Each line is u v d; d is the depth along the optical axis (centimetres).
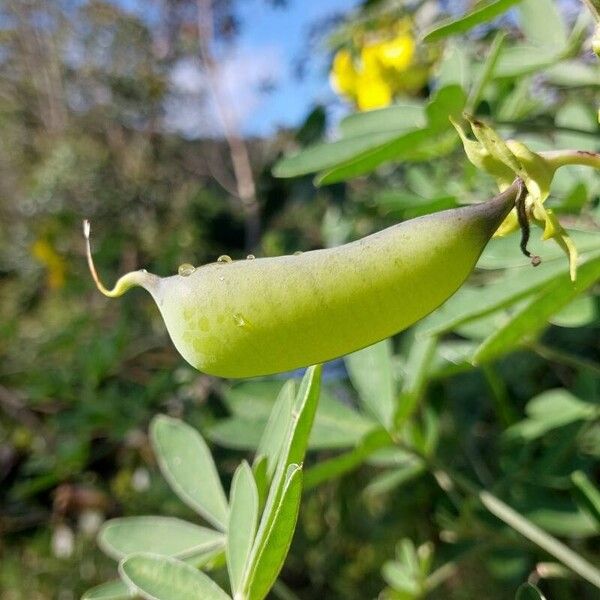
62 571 34
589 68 16
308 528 31
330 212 26
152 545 10
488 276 19
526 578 16
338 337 6
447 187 18
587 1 7
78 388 31
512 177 6
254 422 14
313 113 25
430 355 13
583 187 11
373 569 30
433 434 16
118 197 63
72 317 40
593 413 14
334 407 14
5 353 38
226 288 6
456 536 17
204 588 7
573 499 14
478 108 16
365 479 29
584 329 18
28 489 29
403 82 22
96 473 32
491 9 8
